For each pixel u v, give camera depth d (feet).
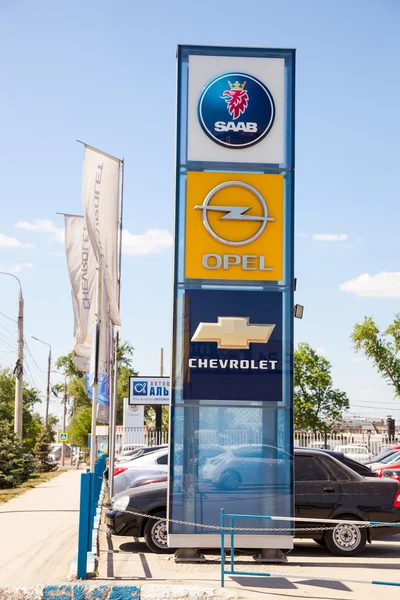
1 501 71.67
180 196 39.83
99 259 50.57
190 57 40.60
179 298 39.24
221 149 40.16
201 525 35.35
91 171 54.34
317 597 31.09
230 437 38.45
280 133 40.47
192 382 38.68
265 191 40.09
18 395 101.14
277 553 38.55
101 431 86.33
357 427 213.25
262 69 40.75
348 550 42.09
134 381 136.56
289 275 39.65
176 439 38.27
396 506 42.73
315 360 180.14
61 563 37.73
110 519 42.19
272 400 38.75
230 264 39.52
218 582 33.14
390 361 180.55
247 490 38.04
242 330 39.11
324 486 42.57
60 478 112.68
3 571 35.63
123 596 31.07
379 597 31.30
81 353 62.90
